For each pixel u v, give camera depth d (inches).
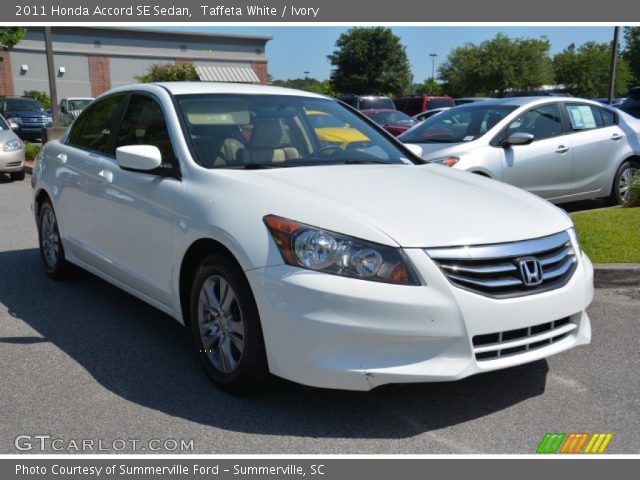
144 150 155.2
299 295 120.6
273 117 177.6
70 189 201.9
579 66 2306.8
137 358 161.5
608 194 339.6
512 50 2346.2
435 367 119.7
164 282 157.3
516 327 124.6
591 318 192.2
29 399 139.5
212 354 144.1
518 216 137.4
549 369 156.4
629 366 158.4
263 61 1729.8
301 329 120.7
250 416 132.4
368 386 118.9
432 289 119.2
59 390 143.7
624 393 144.4
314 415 133.0
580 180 325.1
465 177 167.6
